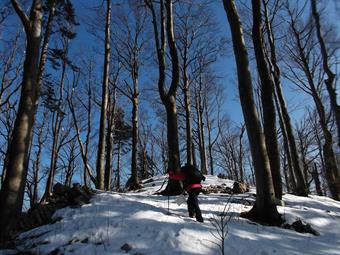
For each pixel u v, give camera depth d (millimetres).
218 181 17062
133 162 18312
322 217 9250
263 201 8516
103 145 14547
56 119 21172
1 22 18344
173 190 11000
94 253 6102
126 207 8383
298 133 31109
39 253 6336
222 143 40281
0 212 7398
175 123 11719
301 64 19016
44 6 15469
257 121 8914
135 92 20703
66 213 8266
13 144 7871
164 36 13031
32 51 8539
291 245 6930
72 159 29391
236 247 6383
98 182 14039
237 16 9672
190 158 22188
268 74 10984
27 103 8180
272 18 16812
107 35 16031
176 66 12273
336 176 16516
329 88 12320
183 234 6660
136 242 6410
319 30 12836
